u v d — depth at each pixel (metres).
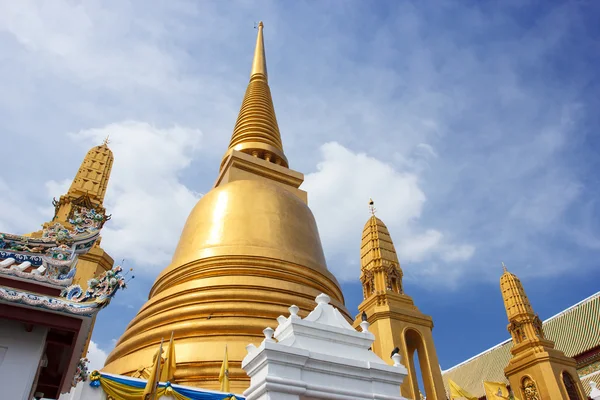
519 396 25.39
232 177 22.77
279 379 7.16
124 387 9.50
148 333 14.87
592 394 23.86
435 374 16.88
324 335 8.47
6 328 7.02
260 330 14.38
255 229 18.81
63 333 7.31
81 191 21.73
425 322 18.05
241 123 28.14
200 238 19.00
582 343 37.91
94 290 7.38
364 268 21.06
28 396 6.68
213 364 13.30
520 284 29.62
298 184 24.95
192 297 15.64
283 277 17.05
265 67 34.56
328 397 7.60
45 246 8.09
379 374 8.30
